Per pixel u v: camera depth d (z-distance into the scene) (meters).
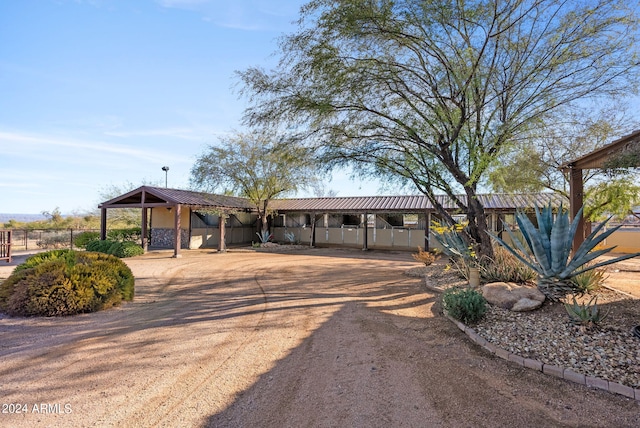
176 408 2.83
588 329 4.05
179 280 9.38
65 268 6.04
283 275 10.14
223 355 4.01
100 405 2.88
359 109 7.89
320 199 21.94
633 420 2.59
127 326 5.17
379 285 8.28
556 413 2.69
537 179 10.58
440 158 7.95
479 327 4.64
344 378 3.37
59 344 4.39
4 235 12.92
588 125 8.62
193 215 19.16
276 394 3.07
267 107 8.15
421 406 2.82
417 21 6.76
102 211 17.03
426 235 17.22
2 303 5.82
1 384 3.27
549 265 5.37
